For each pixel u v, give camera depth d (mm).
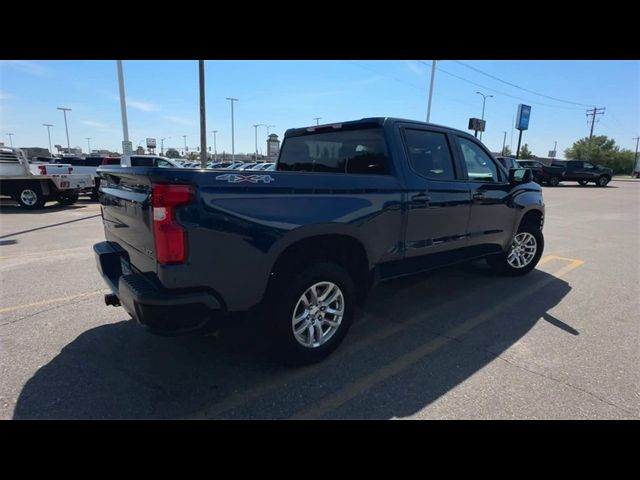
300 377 3031
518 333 3842
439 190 3982
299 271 3035
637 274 5941
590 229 10344
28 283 5109
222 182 2543
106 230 3688
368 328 3938
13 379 2930
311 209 2961
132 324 3885
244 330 3713
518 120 32219
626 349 3523
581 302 4703
